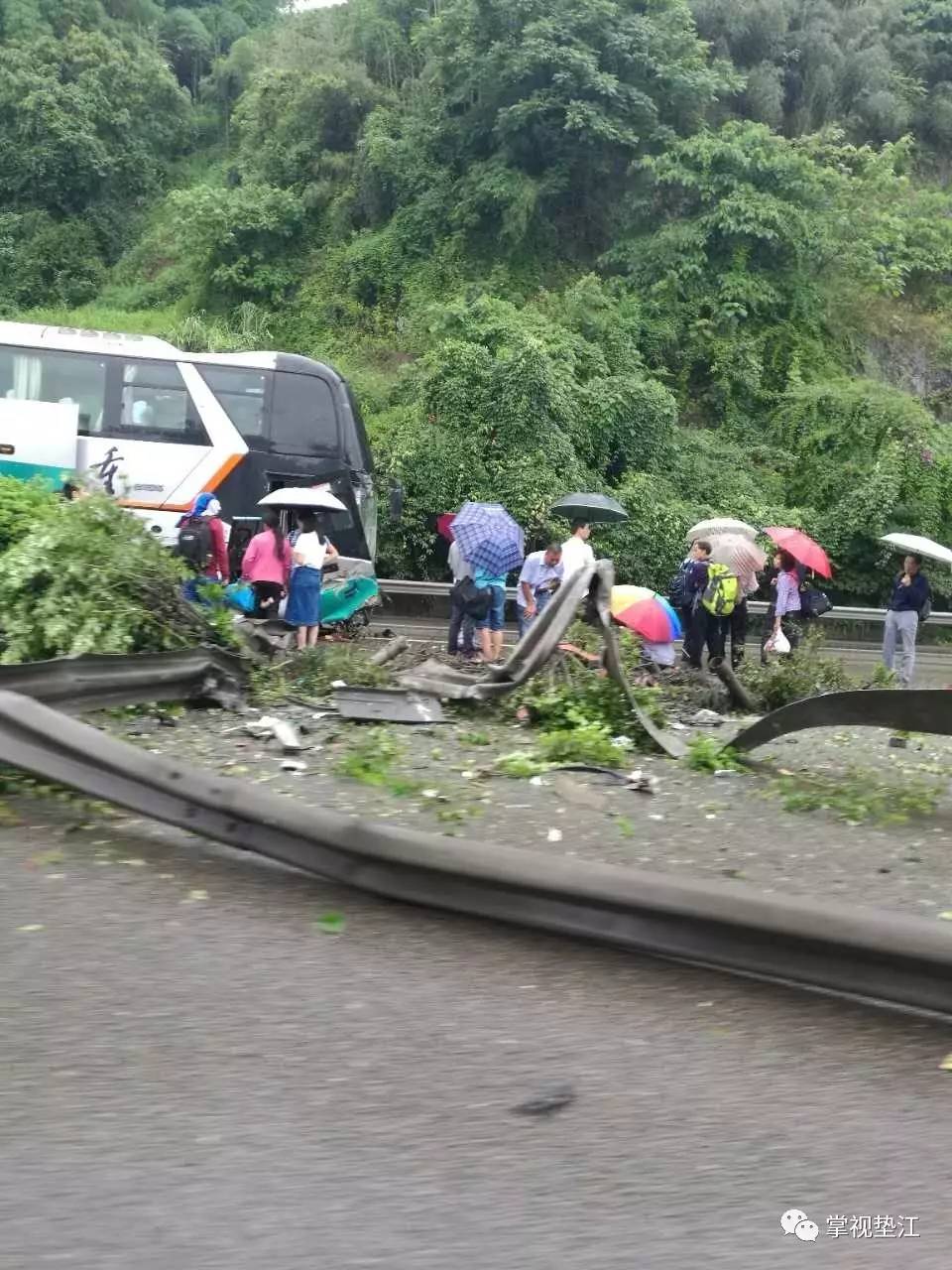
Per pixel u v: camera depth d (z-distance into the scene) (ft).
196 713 28.53
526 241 127.13
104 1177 8.93
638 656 39.68
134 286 150.41
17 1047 10.82
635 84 127.24
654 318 117.80
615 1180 9.36
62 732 16.90
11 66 159.84
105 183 158.92
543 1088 10.75
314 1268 8.04
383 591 83.25
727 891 13.16
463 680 33.73
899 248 136.56
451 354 95.96
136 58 175.42
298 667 35.40
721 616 46.42
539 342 95.30
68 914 14.05
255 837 15.85
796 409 112.06
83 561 29.40
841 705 24.62
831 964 12.57
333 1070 10.82
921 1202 9.31
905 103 168.66
